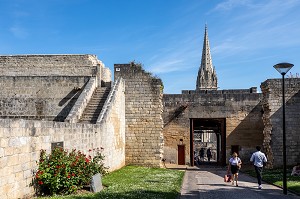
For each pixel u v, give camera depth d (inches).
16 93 979.3
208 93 1203.2
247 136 1176.2
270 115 971.3
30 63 1125.7
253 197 507.2
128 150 1008.9
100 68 1037.2
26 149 398.9
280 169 931.3
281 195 526.3
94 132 676.7
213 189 598.5
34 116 959.6
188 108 1197.7
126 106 1017.5
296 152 959.6
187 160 1184.8
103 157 660.7
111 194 460.8
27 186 399.2
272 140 961.5
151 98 1017.5
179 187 599.2
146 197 457.4
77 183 483.5
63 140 510.9
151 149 1004.6
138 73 1023.6
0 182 345.4
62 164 446.9
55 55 1125.1
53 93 970.7
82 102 826.8
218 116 1186.0
